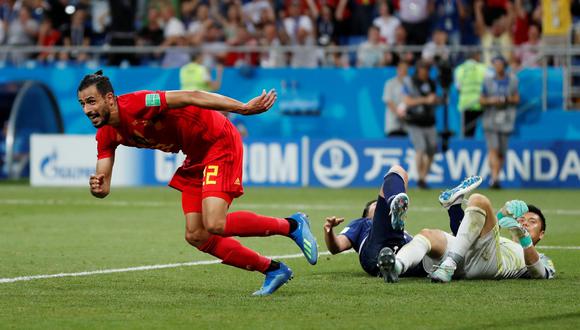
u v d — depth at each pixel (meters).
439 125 49.69
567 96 50.06
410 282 18.09
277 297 16.67
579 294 16.67
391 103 47.72
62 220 32.03
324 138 50.06
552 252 23.44
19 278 19.27
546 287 17.44
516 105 47.25
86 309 15.62
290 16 54.28
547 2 50.28
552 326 13.97
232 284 18.44
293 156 47.44
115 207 37.00
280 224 17.08
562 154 46.88
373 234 18.30
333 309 15.45
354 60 53.84
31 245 25.17
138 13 57.34
